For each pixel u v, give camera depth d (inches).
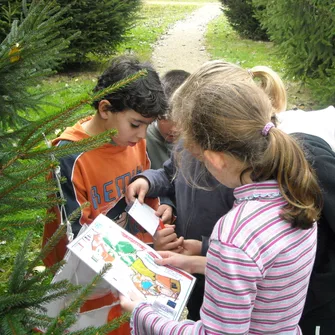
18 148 60.4
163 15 674.2
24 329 53.8
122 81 58.7
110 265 56.7
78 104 59.1
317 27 247.1
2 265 125.6
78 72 338.6
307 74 272.1
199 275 72.8
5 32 233.3
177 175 75.3
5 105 95.2
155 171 82.6
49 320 55.9
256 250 45.6
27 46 74.6
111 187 80.9
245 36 488.7
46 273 60.0
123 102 72.4
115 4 338.0
